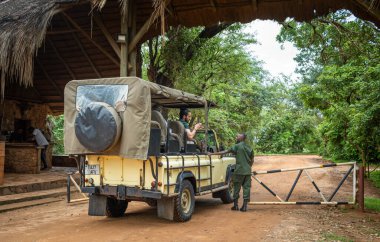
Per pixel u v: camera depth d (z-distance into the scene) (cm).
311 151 4091
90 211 765
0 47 1109
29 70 1112
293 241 622
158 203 750
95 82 753
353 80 1642
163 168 704
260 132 4081
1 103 1609
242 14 1264
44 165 1633
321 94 1808
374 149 1875
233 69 2158
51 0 1217
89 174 764
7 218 827
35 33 1100
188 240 626
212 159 923
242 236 654
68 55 1641
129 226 733
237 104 3142
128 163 732
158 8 919
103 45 1527
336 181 1588
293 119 4159
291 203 930
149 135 700
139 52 1564
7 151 1447
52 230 701
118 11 1366
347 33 1435
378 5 895
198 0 1248
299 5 1195
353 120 1434
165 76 1902
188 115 966
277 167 2277
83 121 715
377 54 1424
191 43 1895
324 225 746
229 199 1015
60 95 1834
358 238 645
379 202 1048
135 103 707
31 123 1809
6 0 1525
